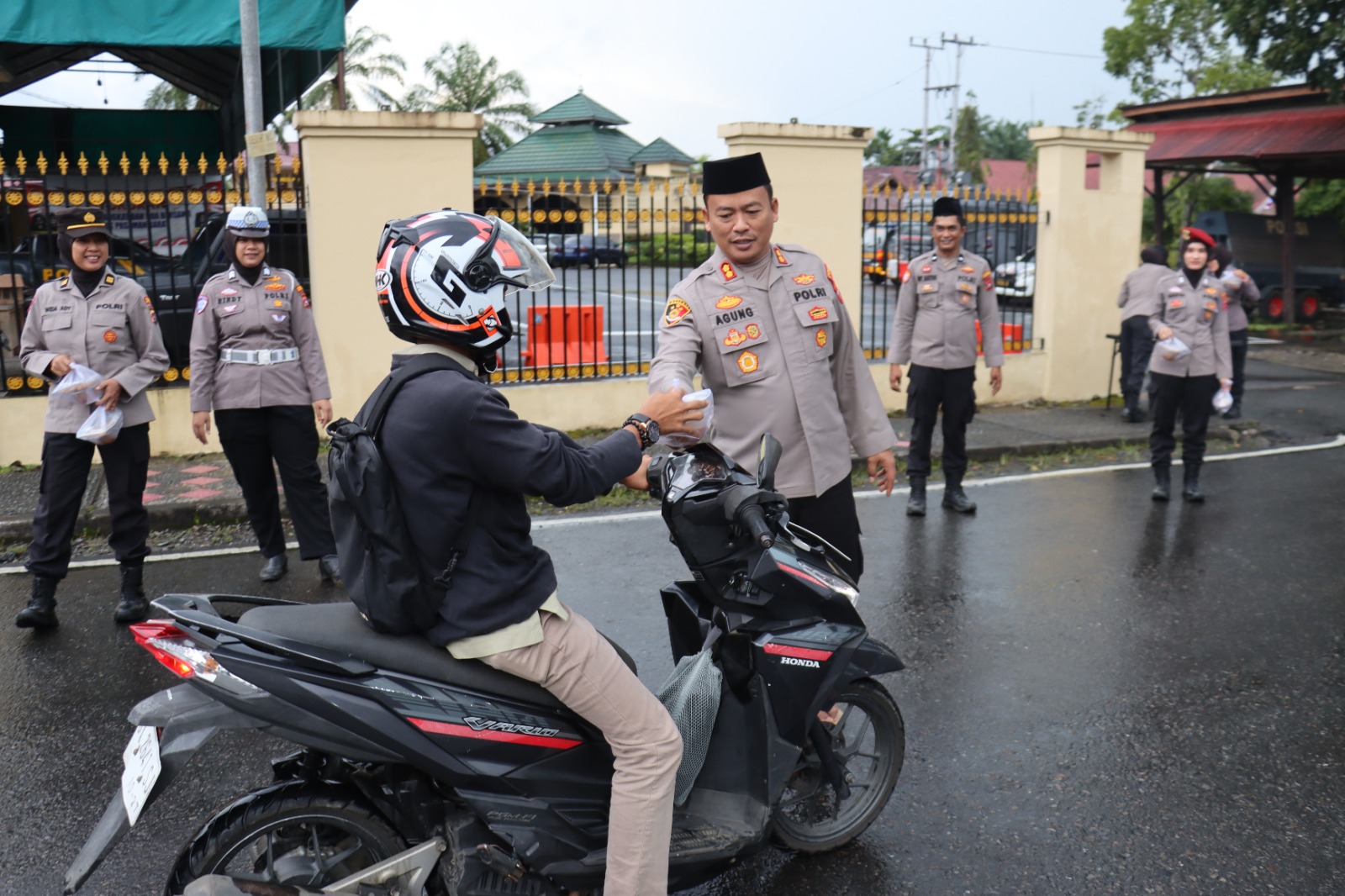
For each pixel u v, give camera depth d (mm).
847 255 10469
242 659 2383
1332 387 13391
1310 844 3555
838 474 3904
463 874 2652
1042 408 11445
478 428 2346
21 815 3648
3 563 6383
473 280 2383
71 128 17609
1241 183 34844
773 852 3506
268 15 9375
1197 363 7762
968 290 7469
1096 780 3955
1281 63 17219
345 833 2766
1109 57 30672
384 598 2412
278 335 5836
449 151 8906
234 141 16984
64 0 8969
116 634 5273
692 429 2828
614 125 40281
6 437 8188
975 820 3691
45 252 9562
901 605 5766
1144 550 6785
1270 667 4973
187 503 7141
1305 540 7012
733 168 3684
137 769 2439
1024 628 5449
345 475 2373
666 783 2641
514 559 2492
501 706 2570
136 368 5336
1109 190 11664
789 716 3129
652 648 5117
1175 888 3312
